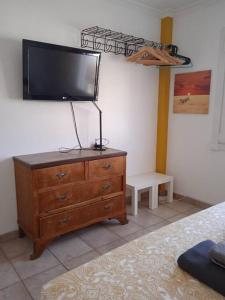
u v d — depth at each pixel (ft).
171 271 3.30
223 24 8.82
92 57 8.05
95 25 8.57
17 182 7.38
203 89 9.64
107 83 9.25
